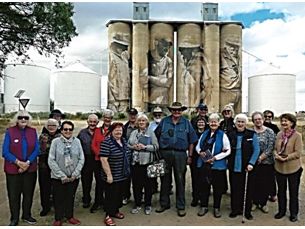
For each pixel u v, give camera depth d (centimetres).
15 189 664
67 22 1617
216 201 729
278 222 696
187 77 4519
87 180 773
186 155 744
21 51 1653
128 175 712
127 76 4575
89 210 768
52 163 661
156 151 742
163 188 762
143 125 746
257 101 5250
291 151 698
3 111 4881
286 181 714
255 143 718
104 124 761
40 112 4747
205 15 4650
